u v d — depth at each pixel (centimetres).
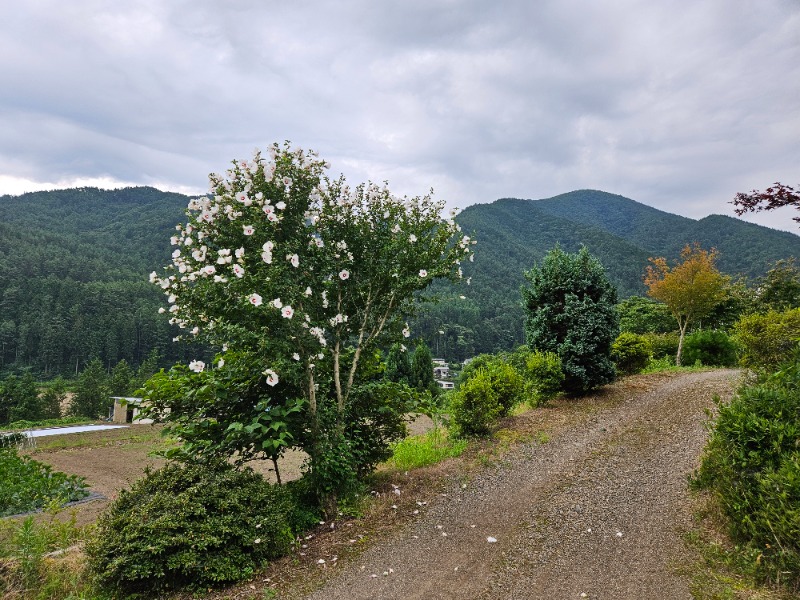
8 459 990
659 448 668
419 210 601
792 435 362
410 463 721
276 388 514
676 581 348
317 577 394
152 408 509
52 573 394
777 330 848
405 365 2117
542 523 472
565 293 1044
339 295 561
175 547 381
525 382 1012
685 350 1602
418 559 415
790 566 320
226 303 463
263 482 476
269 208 473
